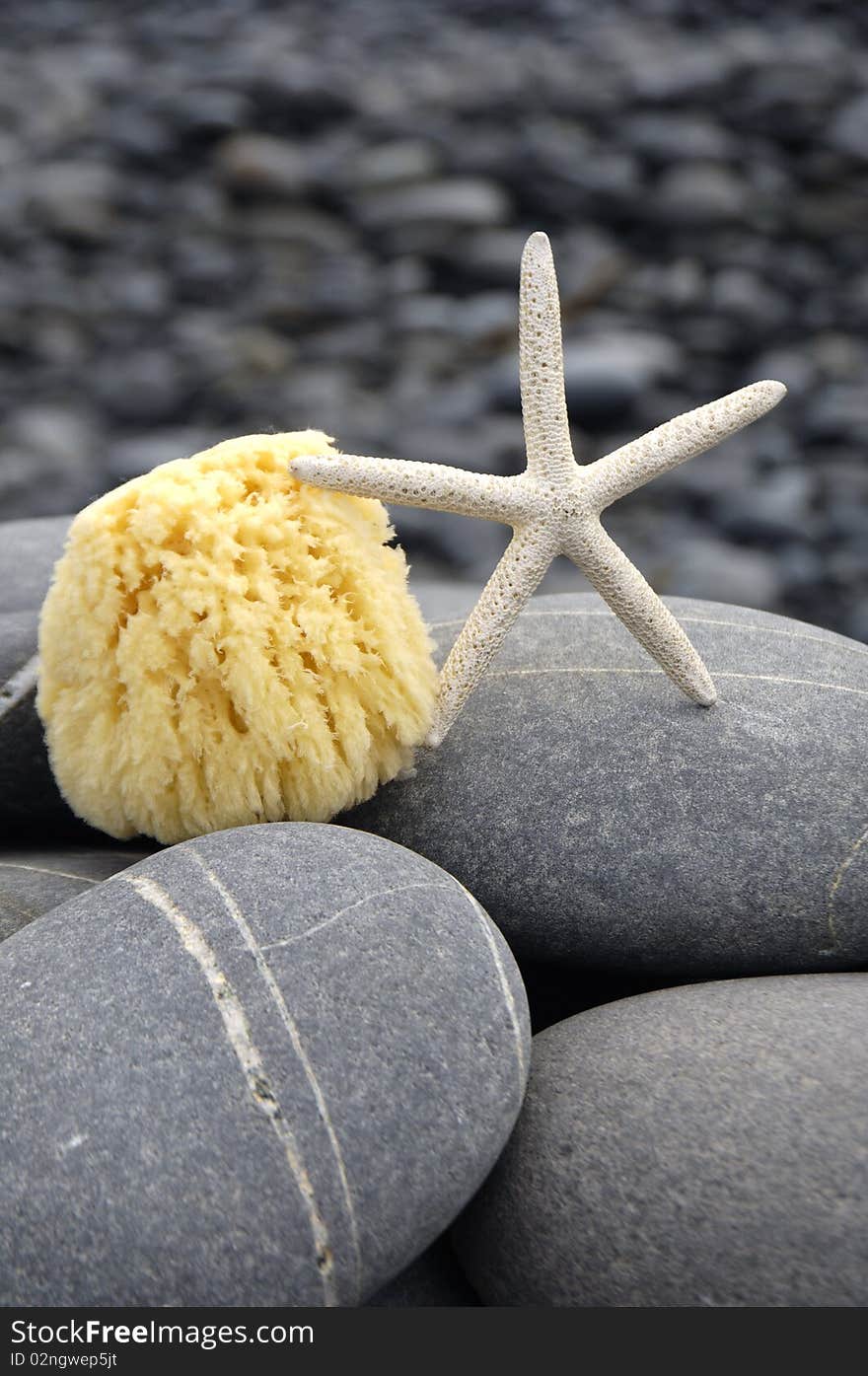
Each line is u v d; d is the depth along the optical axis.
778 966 0.53
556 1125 0.48
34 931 0.49
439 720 0.54
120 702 0.51
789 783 0.53
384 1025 0.46
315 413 1.61
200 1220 0.44
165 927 0.48
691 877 0.53
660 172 1.95
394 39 2.36
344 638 0.51
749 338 1.72
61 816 0.61
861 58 2.13
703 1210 0.45
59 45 2.41
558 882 0.53
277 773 0.52
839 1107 0.46
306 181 1.94
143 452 1.51
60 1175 0.44
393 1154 0.45
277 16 2.46
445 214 1.84
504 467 1.48
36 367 1.72
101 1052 0.46
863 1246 0.44
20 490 1.48
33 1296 0.44
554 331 0.52
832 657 0.58
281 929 0.47
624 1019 0.50
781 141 2.00
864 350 1.71
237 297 1.83
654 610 0.53
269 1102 0.45
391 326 1.76
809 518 1.44
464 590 0.78
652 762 0.54
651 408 1.58
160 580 0.50
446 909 0.49
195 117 2.02
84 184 1.94
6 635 0.61
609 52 2.23
